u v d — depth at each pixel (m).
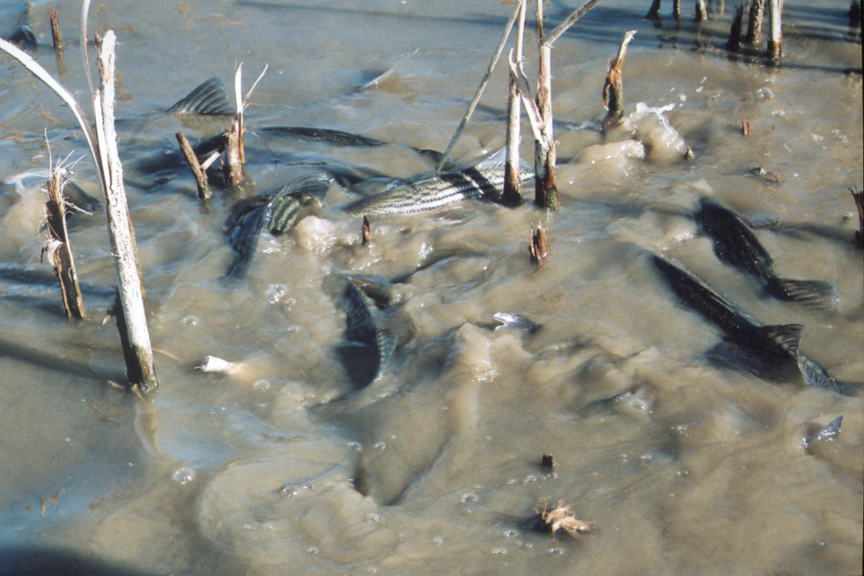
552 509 3.30
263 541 3.20
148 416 3.92
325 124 7.25
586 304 4.64
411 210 5.77
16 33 8.94
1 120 7.35
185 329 4.58
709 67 7.90
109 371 4.25
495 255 5.20
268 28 9.32
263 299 4.86
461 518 3.29
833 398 3.80
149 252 5.39
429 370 4.20
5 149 6.75
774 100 7.15
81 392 4.09
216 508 3.37
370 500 3.42
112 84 3.40
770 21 7.70
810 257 4.98
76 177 6.34
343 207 5.81
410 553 3.13
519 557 3.09
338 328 4.59
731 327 4.28
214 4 10.03
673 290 4.63
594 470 3.50
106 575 3.07
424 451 3.69
